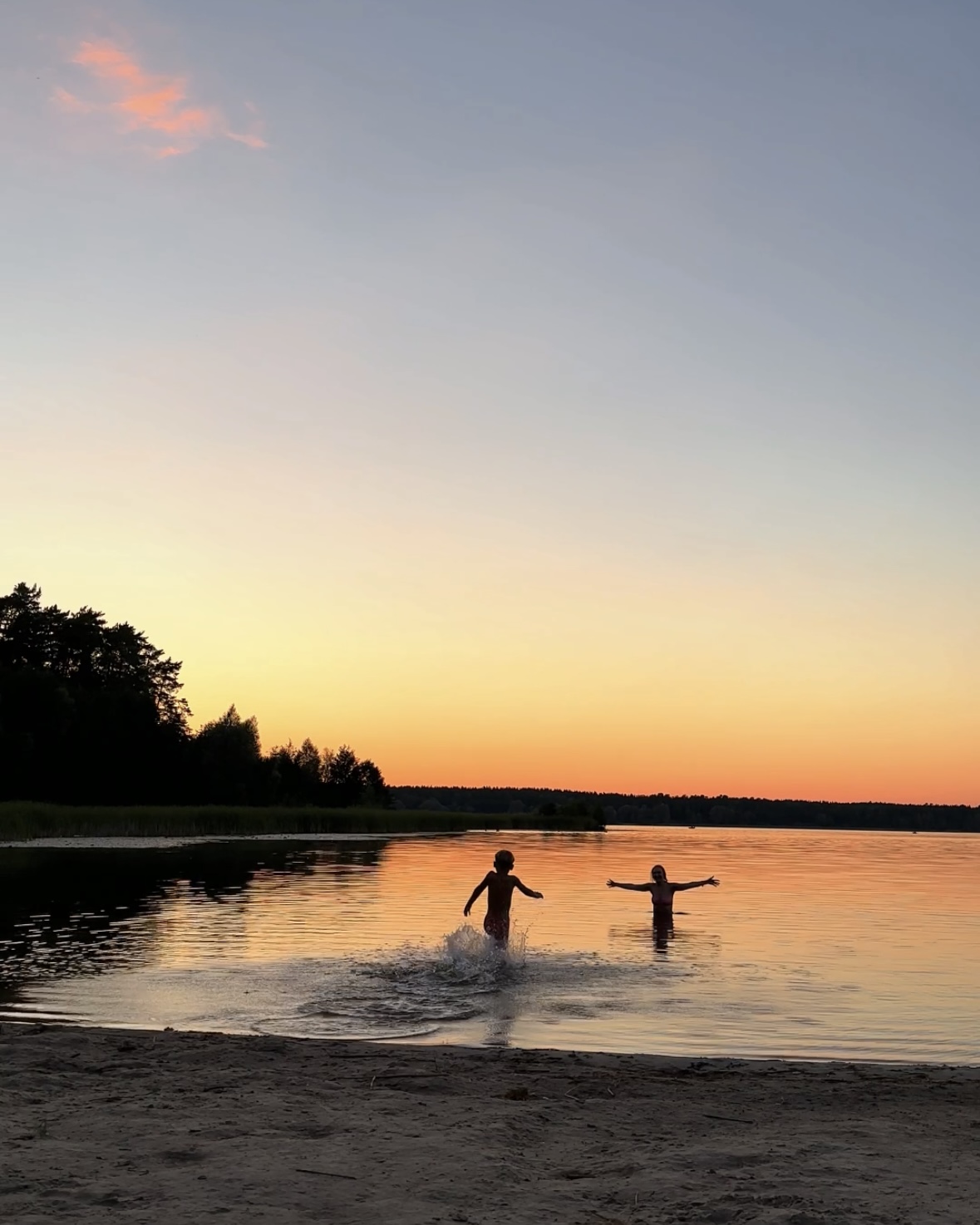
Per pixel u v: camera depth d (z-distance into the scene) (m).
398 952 15.73
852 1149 6.46
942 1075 8.76
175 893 25.48
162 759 99.94
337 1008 11.84
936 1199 5.46
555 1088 8.05
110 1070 8.40
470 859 42.94
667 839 80.75
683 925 20.14
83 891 25.86
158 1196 5.35
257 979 13.50
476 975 13.96
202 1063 8.66
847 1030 10.91
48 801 90.88
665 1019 11.39
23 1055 8.83
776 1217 5.17
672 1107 7.56
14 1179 5.59
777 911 23.14
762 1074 8.70
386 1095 7.68
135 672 112.00
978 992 13.02
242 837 65.50
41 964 14.54
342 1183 5.61
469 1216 5.15
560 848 58.50
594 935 18.48
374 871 34.75
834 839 93.56
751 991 13.00
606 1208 5.31
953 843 83.38
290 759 121.25
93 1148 6.19
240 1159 5.97
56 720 93.88
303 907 22.59
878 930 19.59
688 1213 5.23
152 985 13.06
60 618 110.50
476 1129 6.74
